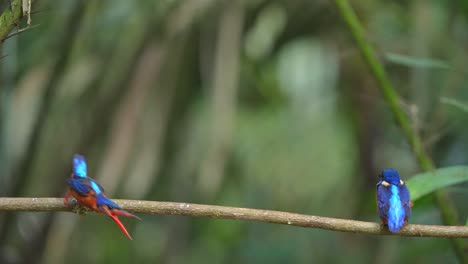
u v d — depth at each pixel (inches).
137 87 456.1
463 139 504.7
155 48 463.8
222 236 640.4
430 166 370.3
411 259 548.4
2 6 352.8
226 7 475.2
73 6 460.4
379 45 490.3
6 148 461.7
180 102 494.0
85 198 249.1
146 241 596.4
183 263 557.0
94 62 466.3
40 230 479.8
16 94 459.8
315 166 566.9
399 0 529.7
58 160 476.4
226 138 460.1
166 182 498.9
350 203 546.0
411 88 495.8
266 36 502.0
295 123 571.8
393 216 264.4
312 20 512.1
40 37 467.8
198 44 474.0
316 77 550.3
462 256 350.9
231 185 570.9
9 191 464.8
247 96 567.5
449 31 508.4
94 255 558.3
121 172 437.7
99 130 465.7
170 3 467.8
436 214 426.3
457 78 493.0
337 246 594.9
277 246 633.0
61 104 466.6
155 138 464.4
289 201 570.6
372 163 531.8
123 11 473.4
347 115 554.3
